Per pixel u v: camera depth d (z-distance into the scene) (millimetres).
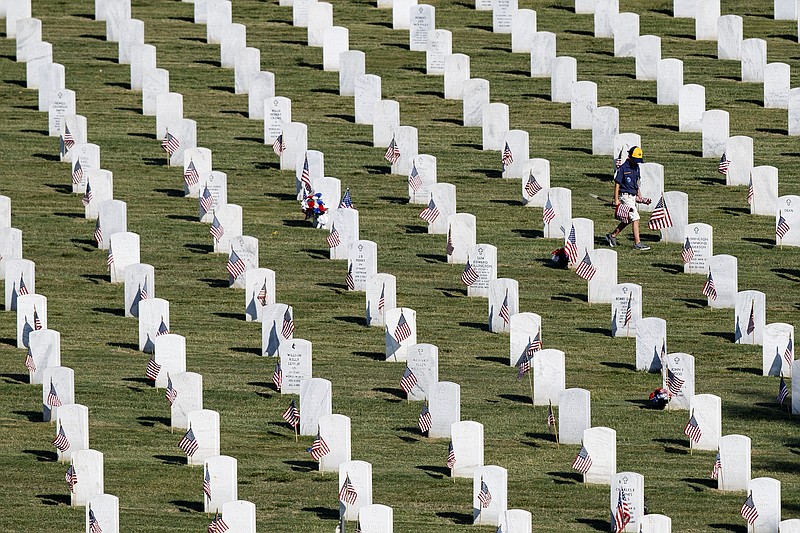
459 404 120500
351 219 158500
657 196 167750
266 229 166250
